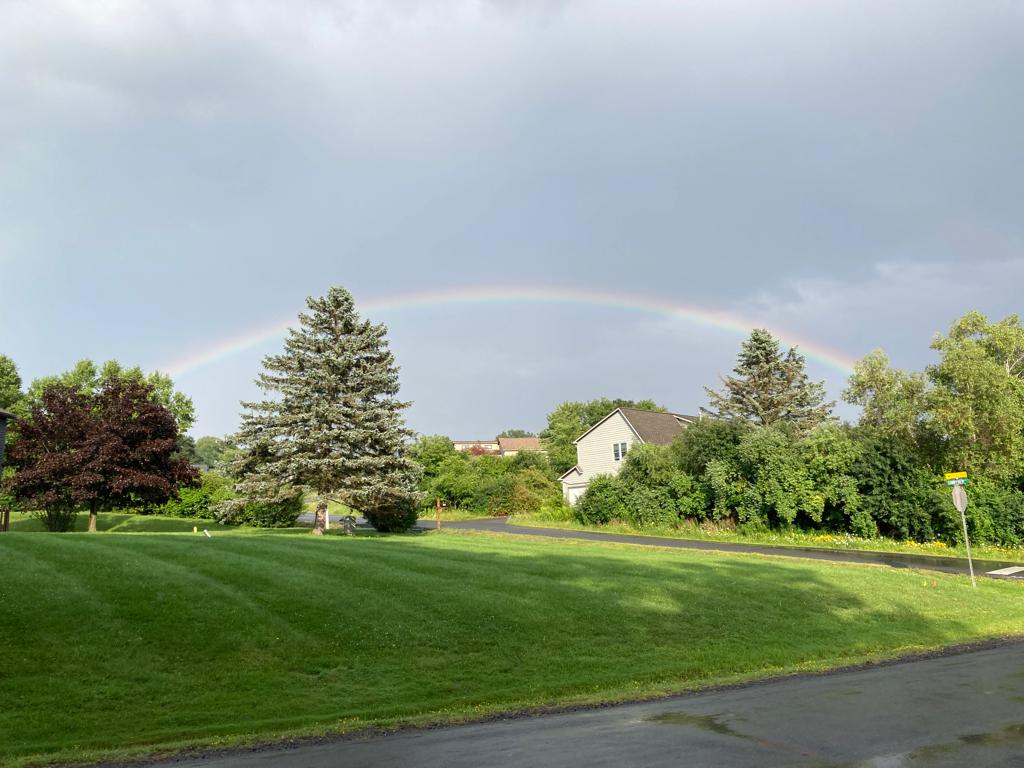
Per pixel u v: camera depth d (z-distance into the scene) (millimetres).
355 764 6613
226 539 21109
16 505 34969
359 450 36594
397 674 10820
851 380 39719
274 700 9492
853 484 35562
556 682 10719
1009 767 5996
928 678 10555
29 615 11219
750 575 20562
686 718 8180
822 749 6625
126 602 12273
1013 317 38750
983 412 34188
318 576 15484
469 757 6719
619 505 44062
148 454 34938
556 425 102438
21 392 66625
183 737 8008
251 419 35875
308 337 36438
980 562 28016
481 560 20094
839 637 14625
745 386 64500
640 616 14867
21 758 7184
